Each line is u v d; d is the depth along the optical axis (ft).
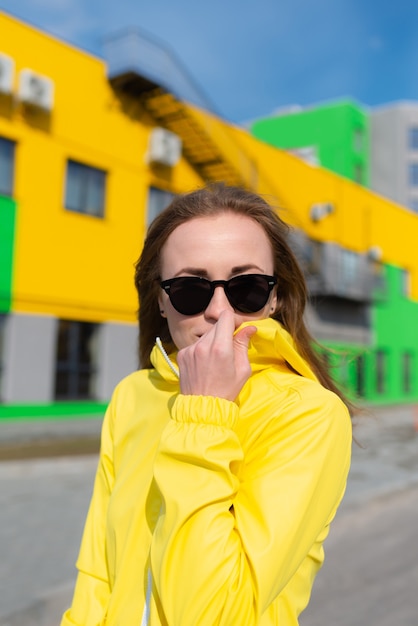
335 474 3.27
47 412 44.11
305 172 68.74
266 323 3.79
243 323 3.78
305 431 3.22
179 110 51.06
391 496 23.31
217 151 54.29
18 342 42.86
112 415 4.77
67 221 46.11
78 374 47.14
